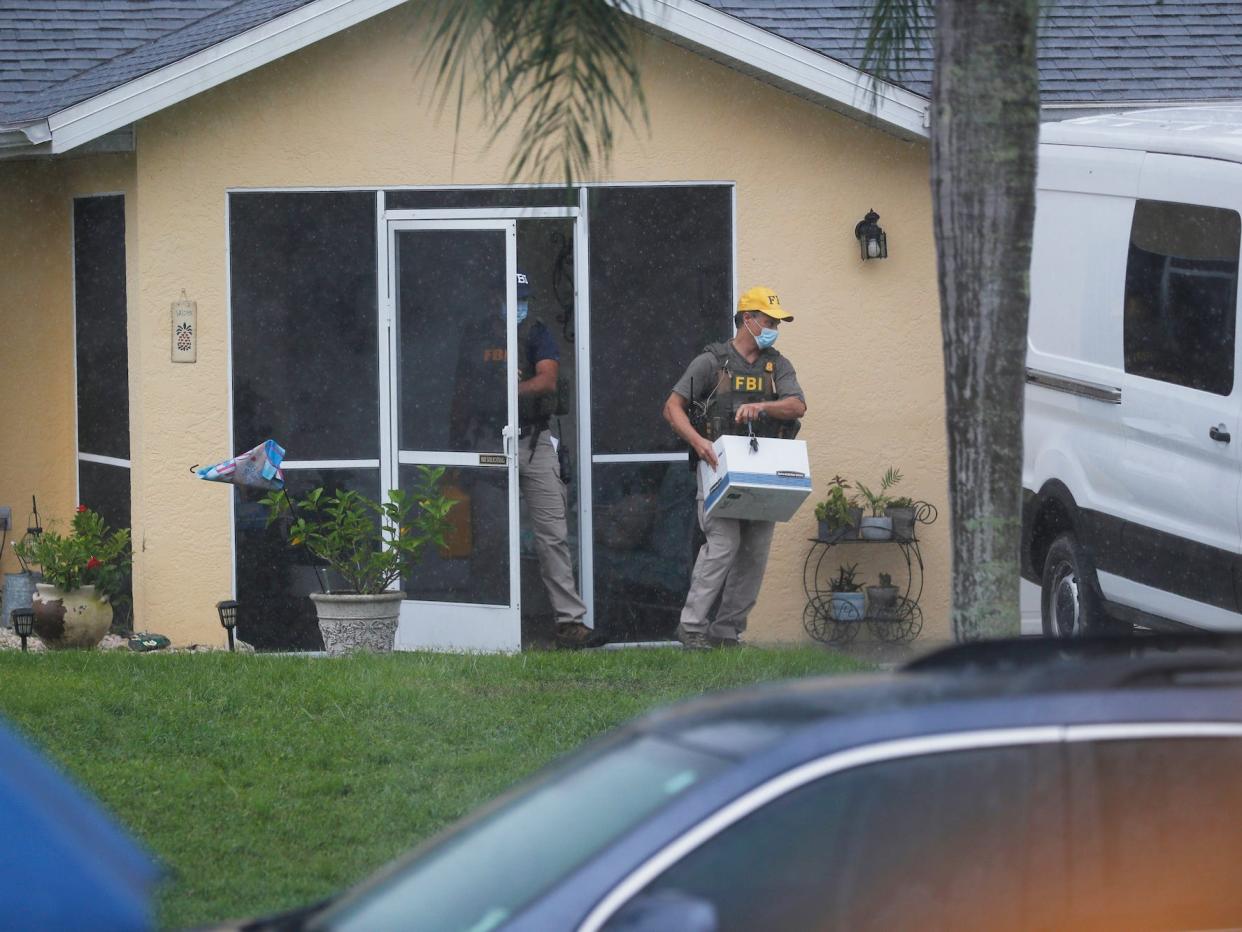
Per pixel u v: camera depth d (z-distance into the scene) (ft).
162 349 63.46
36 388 70.85
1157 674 18.21
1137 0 74.95
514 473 62.13
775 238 65.92
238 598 64.18
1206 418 45.62
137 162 63.10
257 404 64.28
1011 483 30.19
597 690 49.62
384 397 64.13
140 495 63.62
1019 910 17.01
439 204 64.44
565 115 29.22
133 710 45.93
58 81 70.13
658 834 16.98
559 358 65.41
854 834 16.98
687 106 65.16
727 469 56.29
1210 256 45.85
